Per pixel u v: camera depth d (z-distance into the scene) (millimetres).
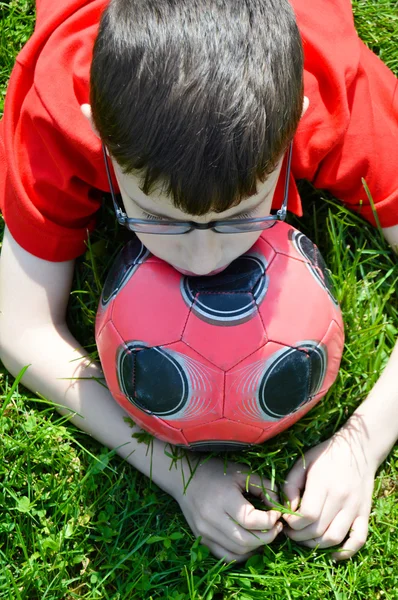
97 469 1981
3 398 2109
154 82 1302
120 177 1481
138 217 1517
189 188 1308
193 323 1581
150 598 1859
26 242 1949
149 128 1299
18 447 2020
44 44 1874
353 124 1877
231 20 1330
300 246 1713
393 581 1943
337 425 2031
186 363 1586
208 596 1855
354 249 2225
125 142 1333
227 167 1294
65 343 2021
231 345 1572
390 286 2176
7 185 1941
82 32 1833
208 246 1490
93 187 1978
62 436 2059
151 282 1629
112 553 1938
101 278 2158
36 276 1988
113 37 1361
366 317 2143
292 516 1850
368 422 1938
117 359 1659
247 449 1887
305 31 1816
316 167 1893
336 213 2199
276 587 1896
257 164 1325
